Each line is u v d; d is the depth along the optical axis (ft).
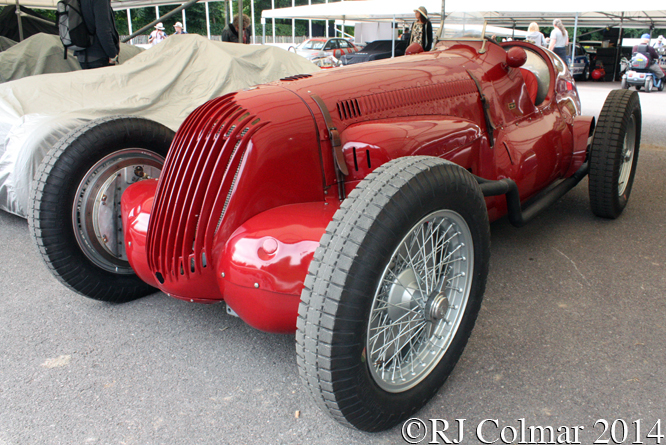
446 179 4.68
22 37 24.11
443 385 5.68
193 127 5.60
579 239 9.54
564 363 5.95
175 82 12.89
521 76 8.92
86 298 7.86
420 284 5.06
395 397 4.81
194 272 5.33
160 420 5.20
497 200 7.68
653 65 40.42
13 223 11.43
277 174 5.38
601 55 54.90
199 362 6.18
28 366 6.11
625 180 10.55
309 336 4.16
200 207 5.32
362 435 5.00
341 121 5.94
